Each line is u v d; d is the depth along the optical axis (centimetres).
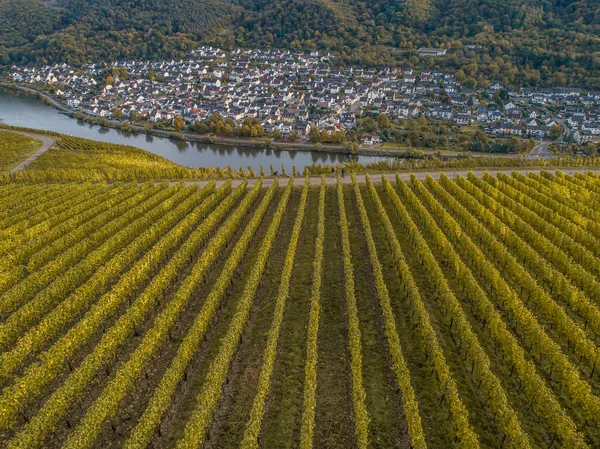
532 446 3750
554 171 11294
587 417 3916
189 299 5903
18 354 4588
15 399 4009
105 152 15350
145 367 4703
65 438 3941
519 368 4294
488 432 3912
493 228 7481
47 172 11175
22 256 6700
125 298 5794
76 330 4850
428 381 4488
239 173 11656
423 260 6481
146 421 3781
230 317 5609
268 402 4319
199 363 4844
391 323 4906
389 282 6181
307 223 8156
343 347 5025
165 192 9175
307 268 6631
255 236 7719
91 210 8162
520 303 5125
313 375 4291
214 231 7919
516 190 8712
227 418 4156
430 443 3838
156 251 6575
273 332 4878
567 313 5469
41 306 5400
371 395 4344
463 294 5856
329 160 18012
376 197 8644
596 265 6141
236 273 6538
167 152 19512
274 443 3912
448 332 5188
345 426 4047
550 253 6438
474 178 9669
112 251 6875
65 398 4038
